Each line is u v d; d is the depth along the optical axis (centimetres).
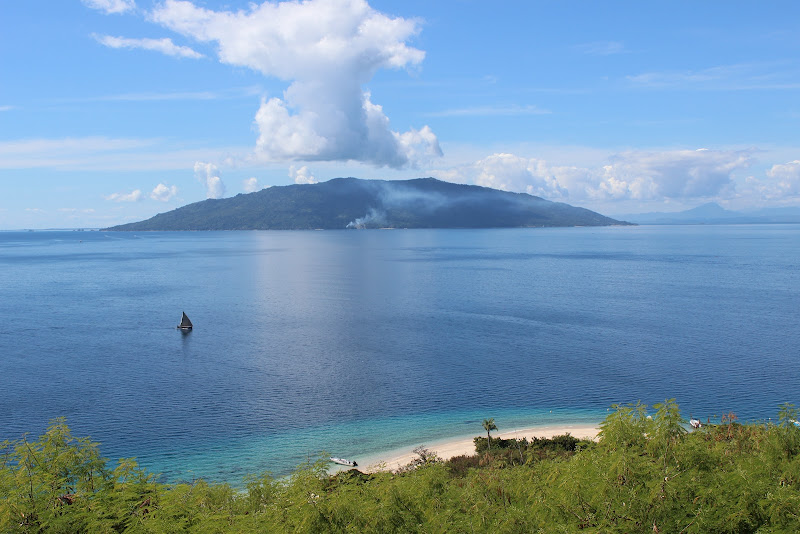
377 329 13050
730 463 1933
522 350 10794
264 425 7188
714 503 1620
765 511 1580
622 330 12469
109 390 8538
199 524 1888
